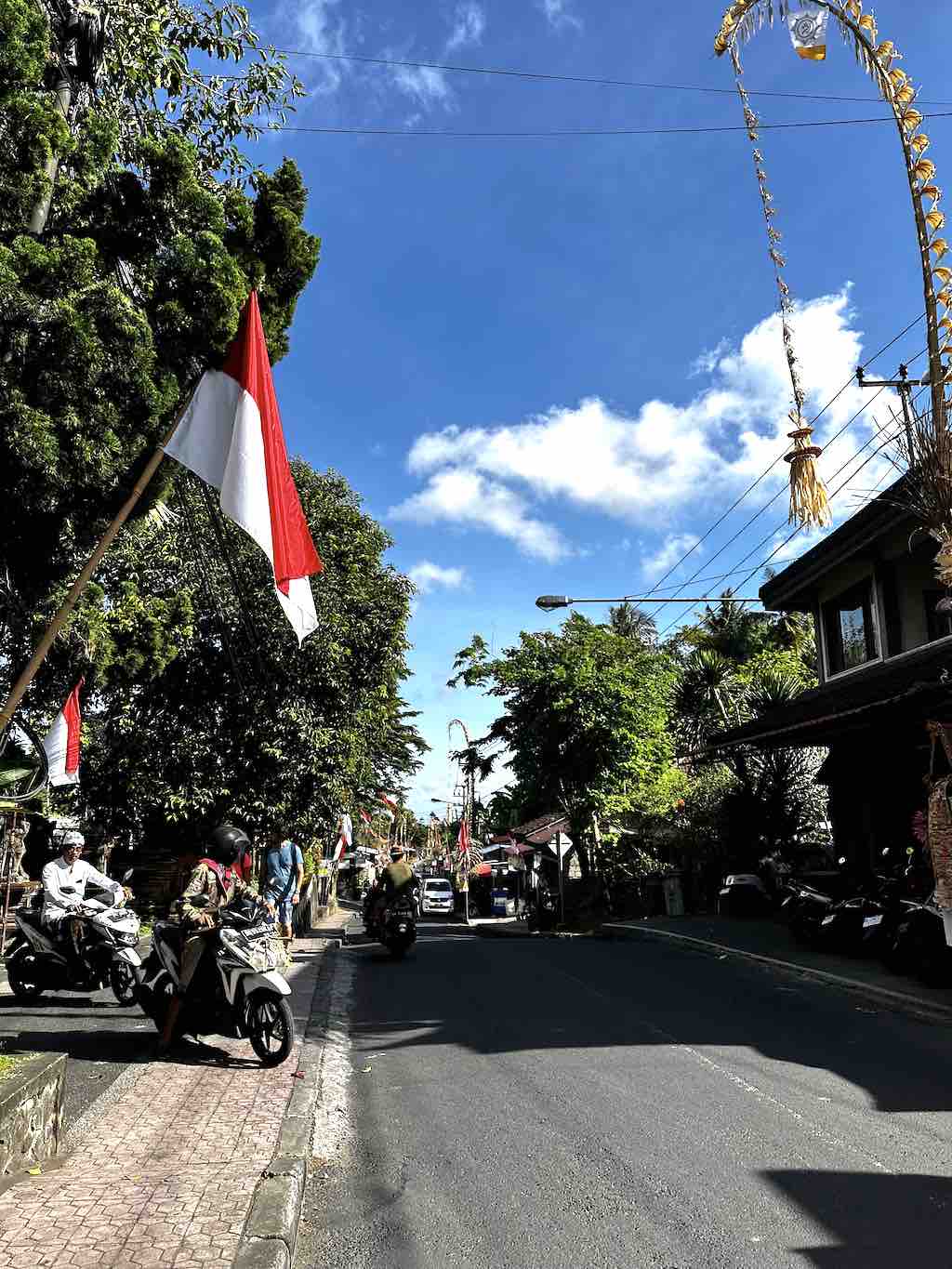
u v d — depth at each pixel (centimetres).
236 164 1044
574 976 1230
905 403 711
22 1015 919
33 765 686
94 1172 472
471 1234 431
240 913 764
